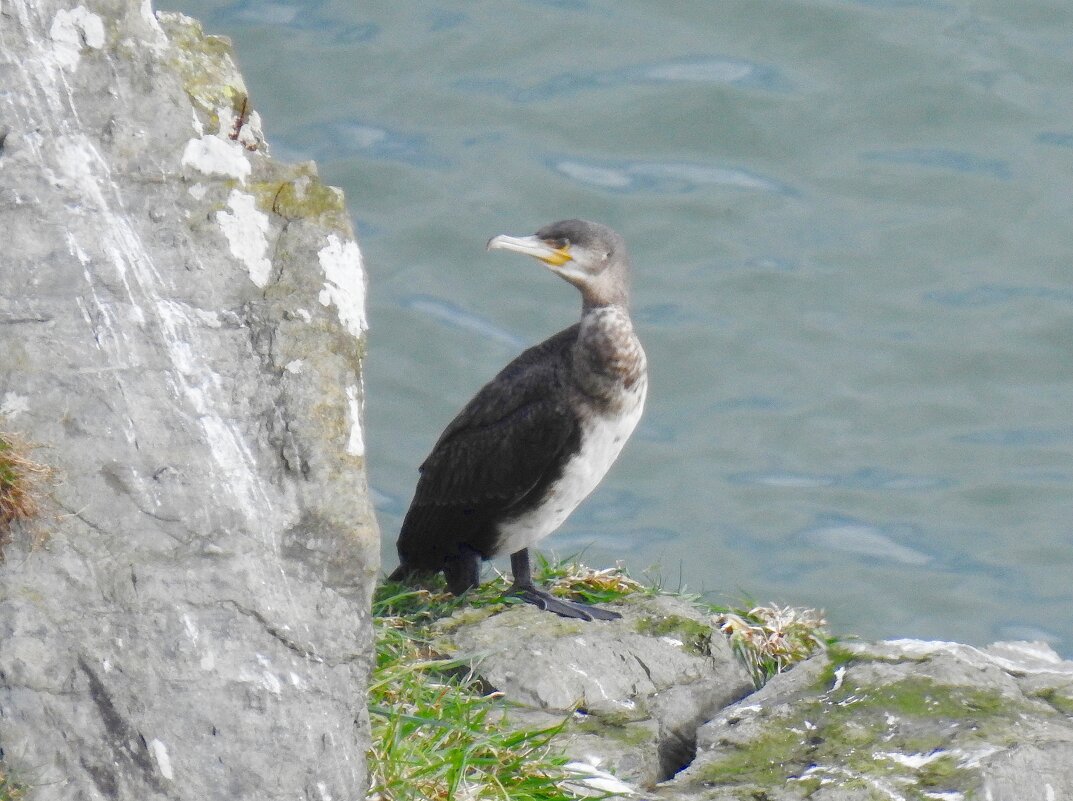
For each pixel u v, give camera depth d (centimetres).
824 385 2692
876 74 3250
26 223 746
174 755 707
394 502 2345
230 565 737
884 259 2878
